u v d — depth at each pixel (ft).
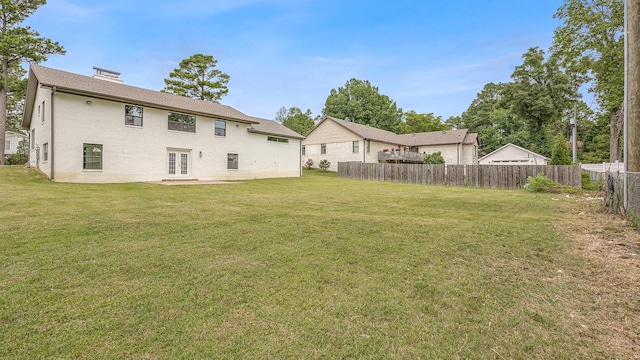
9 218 18.58
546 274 10.50
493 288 9.34
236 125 66.90
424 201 30.86
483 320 7.48
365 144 92.84
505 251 13.12
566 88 106.11
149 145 52.70
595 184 43.98
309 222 18.99
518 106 114.52
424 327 7.16
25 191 31.60
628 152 19.80
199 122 60.08
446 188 50.26
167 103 55.47
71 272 10.21
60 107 42.80
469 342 6.57
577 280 9.96
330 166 100.27
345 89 152.97
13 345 6.23
